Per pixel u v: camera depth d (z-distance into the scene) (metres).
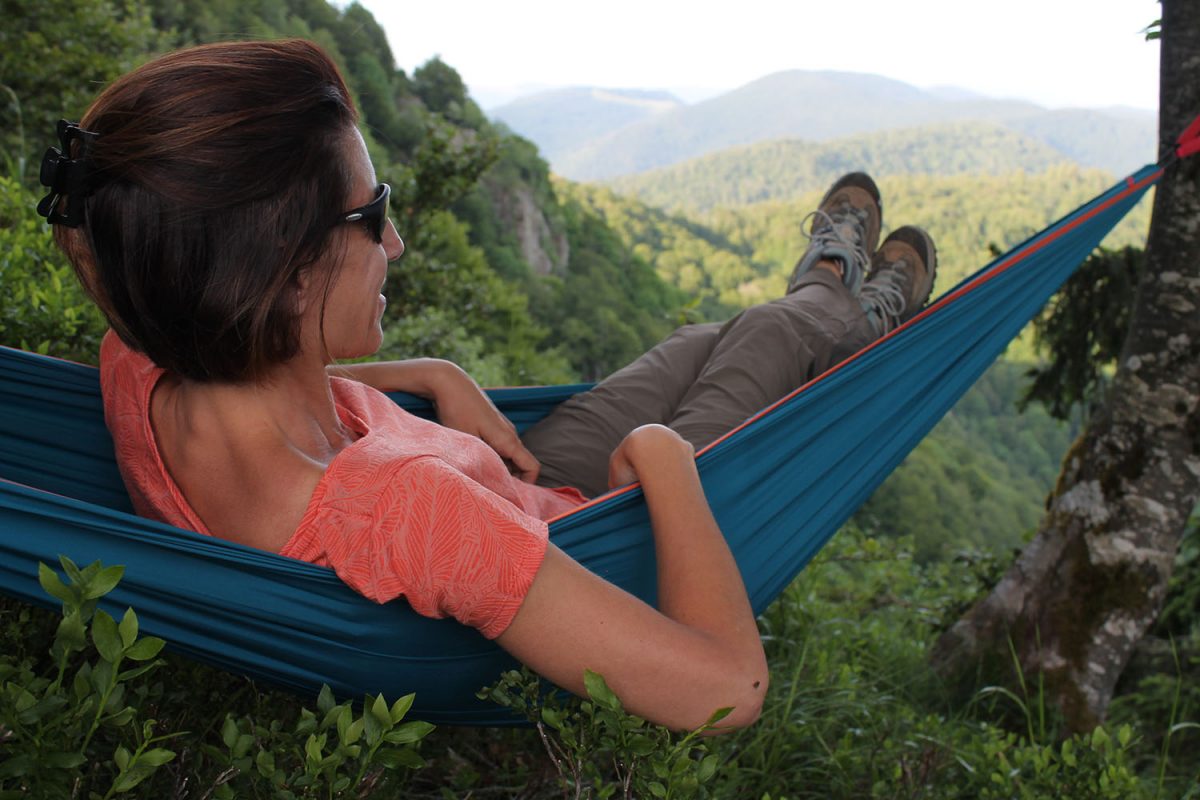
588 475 1.83
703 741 1.41
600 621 0.96
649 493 1.18
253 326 0.89
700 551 1.12
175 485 1.05
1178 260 2.63
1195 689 3.13
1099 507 2.82
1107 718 3.21
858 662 2.68
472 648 1.10
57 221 0.88
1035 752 1.94
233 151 0.85
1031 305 2.09
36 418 1.38
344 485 0.96
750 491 1.56
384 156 7.07
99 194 0.86
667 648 0.97
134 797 1.01
